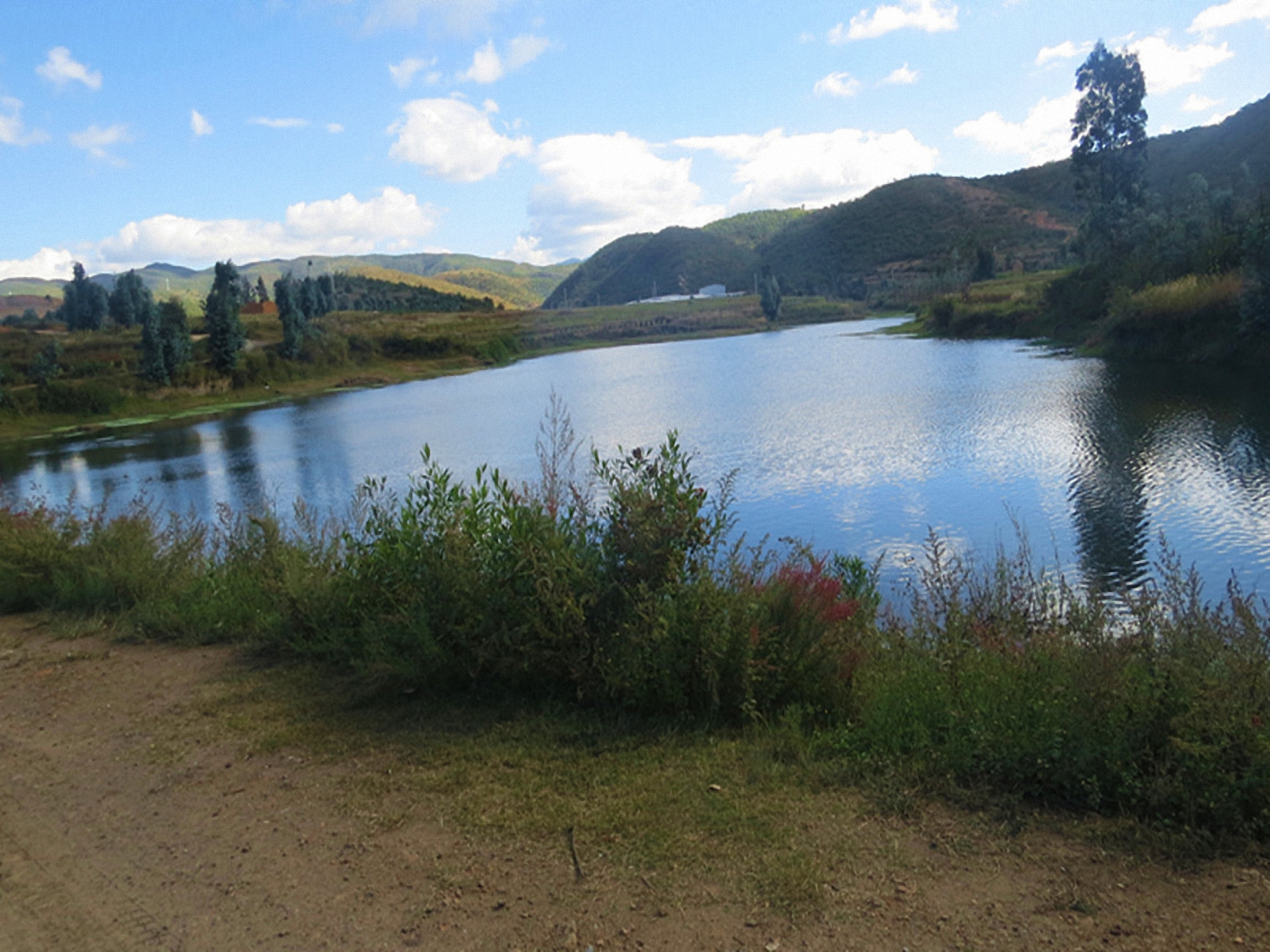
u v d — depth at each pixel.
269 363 71.31
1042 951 2.69
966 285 82.31
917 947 2.74
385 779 4.25
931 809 3.68
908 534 14.23
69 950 3.06
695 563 5.31
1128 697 3.88
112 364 64.75
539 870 3.33
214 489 26.08
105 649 6.96
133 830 3.93
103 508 9.98
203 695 5.67
